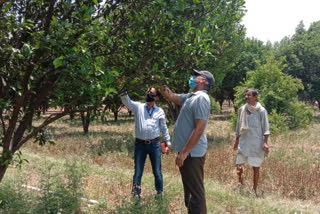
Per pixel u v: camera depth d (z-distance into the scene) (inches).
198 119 121.4
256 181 213.0
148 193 186.4
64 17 117.1
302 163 309.1
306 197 211.8
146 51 115.3
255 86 607.2
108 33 113.0
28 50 94.7
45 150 347.9
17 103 122.5
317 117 1075.3
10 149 129.3
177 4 108.8
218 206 169.3
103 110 125.5
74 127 700.0
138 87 122.2
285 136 486.0
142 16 111.5
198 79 129.0
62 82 111.5
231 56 504.4
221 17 132.1
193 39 122.2
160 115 183.6
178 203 170.4
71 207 144.3
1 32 106.7
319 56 1128.8
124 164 293.4
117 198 168.7
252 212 165.6
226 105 2365.9
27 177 198.4
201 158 128.8
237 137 226.2
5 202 147.1
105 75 99.7
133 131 605.0
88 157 316.8
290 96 609.6
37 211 135.3
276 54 1184.8
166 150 184.5
